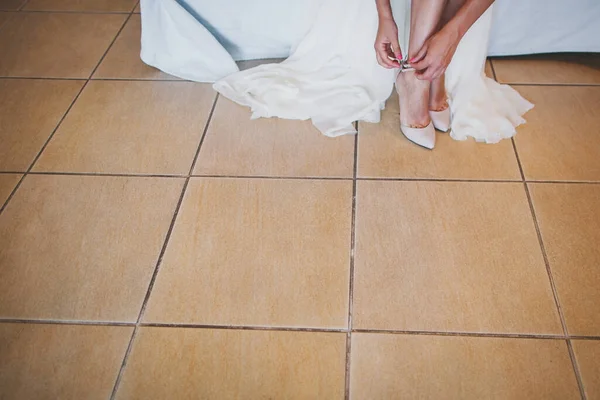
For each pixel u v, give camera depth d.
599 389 0.83
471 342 0.89
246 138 1.29
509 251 1.02
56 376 0.87
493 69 1.48
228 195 1.15
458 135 1.26
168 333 0.92
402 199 1.13
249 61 1.55
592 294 0.95
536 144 1.25
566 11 1.38
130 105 1.40
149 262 1.03
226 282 0.99
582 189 1.13
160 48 1.47
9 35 1.69
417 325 0.92
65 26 1.73
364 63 1.36
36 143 1.29
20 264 1.03
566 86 1.41
